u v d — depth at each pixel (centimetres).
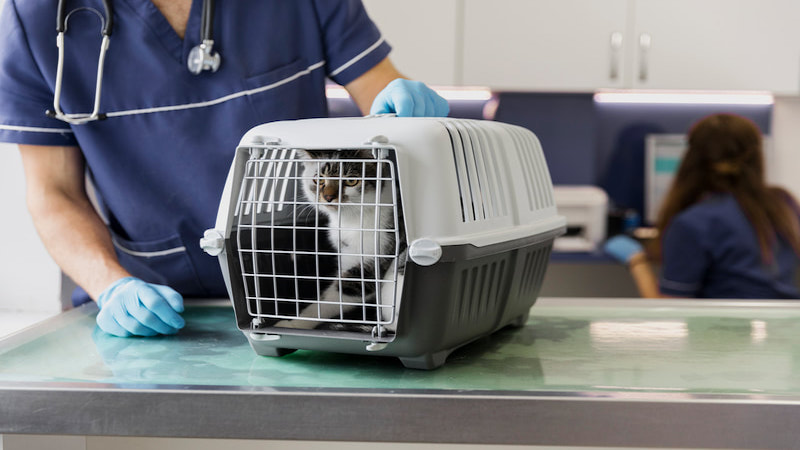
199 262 110
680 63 256
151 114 103
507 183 76
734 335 83
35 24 99
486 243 67
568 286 276
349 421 59
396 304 65
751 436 56
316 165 67
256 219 70
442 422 58
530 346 78
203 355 74
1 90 100
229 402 59
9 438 83
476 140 70
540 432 58
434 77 257
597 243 272
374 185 66
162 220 107
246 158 71
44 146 104
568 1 254
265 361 71
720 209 222
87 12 99
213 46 104
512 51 256
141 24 100
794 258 226
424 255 61
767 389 61
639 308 99
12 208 139
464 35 256
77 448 95
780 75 255
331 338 68
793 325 88
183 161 104
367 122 67
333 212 67
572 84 258
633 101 296
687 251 224
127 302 81
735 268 222
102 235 102
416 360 67
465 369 68
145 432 60
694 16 254
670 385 62
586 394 58
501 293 77
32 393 60
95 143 103
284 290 70
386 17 254
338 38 113
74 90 101
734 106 294
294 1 109
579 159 298
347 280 67
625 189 301
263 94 106
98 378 64
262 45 106
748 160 228
